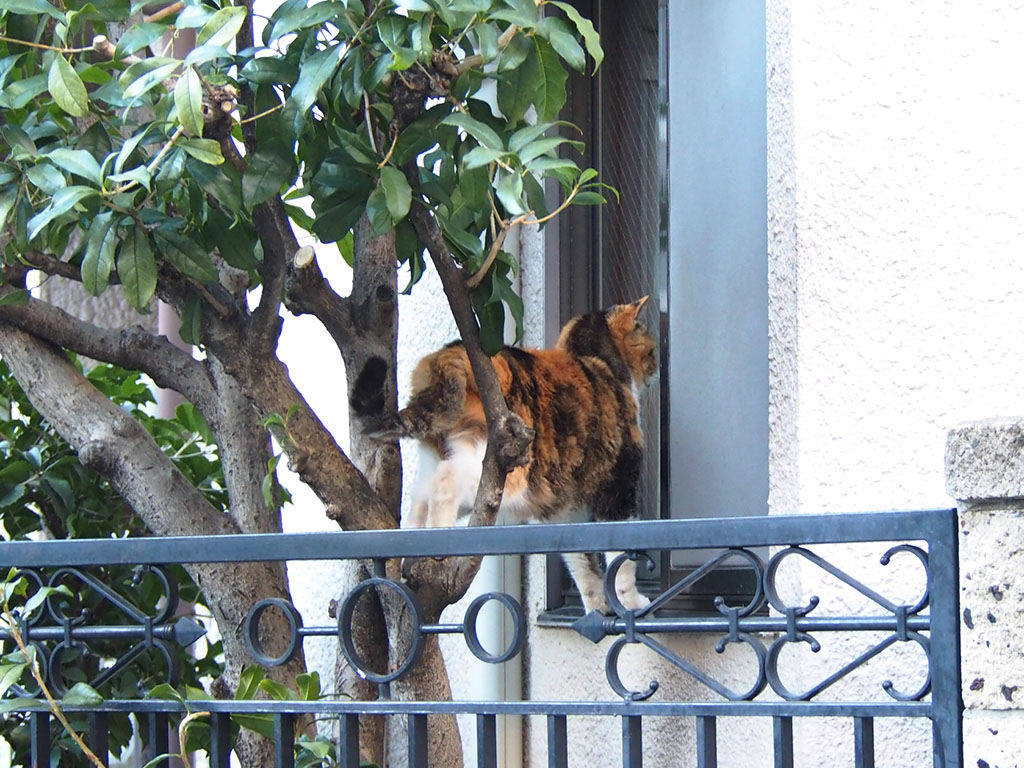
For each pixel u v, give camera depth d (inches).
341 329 146.6
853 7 143.2
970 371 136.3
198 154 118.3
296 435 138.1
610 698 169.5
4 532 211.3
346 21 120.0
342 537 108.9
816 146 142.7
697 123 170.1
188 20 123.0
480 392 132.6
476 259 135.6
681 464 169.5
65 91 121.9
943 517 90.7
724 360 163.6
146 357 166.6
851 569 136.6
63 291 280.1
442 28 125.8
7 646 157.8
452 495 168.4
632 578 178.7
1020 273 135.6
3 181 128.0
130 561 116.0
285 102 127.2
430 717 145.7
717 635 154.9
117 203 126.3
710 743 97.9
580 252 201.0
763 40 159.8
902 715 91.3
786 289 144.2
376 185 128.6
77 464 194.9
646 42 194.9
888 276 140.3
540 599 188.5
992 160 137.8
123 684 187.3
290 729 114.7
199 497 159.5
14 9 125.8
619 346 193.8
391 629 142.6
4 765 203.8
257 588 157.2
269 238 133.2
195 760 233.1
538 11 121.9
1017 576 88.5
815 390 140.5
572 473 182.2
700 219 168.9
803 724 135.6
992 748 89.2
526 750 186.9
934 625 90.5
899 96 141.5
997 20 138.5
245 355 137.5
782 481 144.2
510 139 119.2
